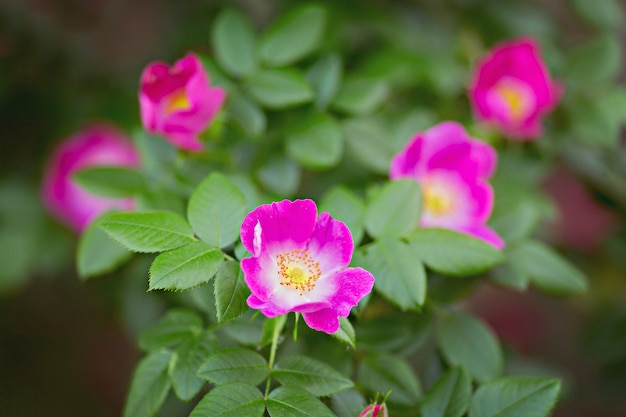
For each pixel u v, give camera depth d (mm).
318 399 638
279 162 750
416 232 687
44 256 896
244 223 629
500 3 904
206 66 760
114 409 1144
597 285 919
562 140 833
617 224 935
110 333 1168
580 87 833
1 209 901
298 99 746
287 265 643
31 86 920
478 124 812
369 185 759
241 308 632
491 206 731
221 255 645
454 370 678
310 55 782
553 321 1180
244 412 627
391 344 698
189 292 708
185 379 666
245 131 750
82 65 936
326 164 739
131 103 909
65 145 888
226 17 770
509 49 789
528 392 663
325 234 643
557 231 1083
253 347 671
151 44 987
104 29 1026
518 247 736
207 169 741
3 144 917
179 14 918
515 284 720
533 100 794
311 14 768
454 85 854
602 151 850
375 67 840
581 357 1053
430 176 739
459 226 729
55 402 1128
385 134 770
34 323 1151
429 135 736
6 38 911
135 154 871
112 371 1171
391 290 671
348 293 634
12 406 1105
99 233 722
